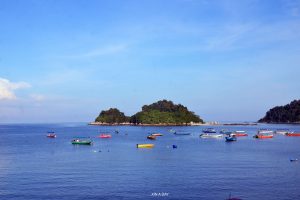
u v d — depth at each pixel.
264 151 144.62
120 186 74.62
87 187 73.94
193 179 81.06
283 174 87.25
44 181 80.12
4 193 69.88
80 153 138.25
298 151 144.50
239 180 79.81
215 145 176.25
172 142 197.25
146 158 120.38
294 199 64.75
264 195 67.19
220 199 64.69
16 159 120.56
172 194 68.12
